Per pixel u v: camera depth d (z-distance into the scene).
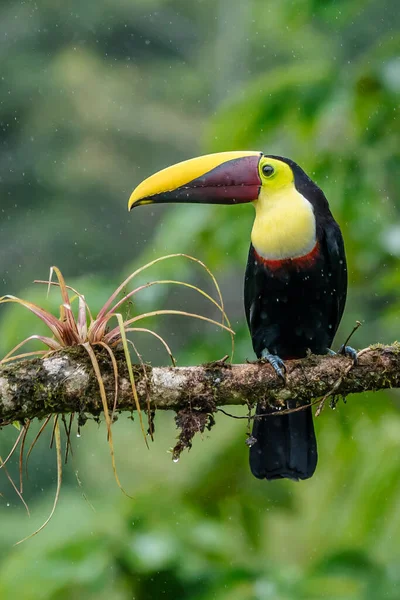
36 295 11.53
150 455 16.80
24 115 31.83
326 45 20.95
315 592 9.59
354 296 13.52
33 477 21.98
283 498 11.46
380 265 11.85
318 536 11.59
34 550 9.66
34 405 7.02
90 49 34.00
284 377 7.45
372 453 11.26
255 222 9.42
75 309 11.22
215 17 34.66
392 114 11.98
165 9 34.91
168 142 32.38
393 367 7.54
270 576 9.70
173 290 26.00
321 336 9.70
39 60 32.81
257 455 9.02
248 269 9.72
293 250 9.13
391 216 11.95
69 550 9.52
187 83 33.81
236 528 11.32
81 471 19.12
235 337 11.74
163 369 7.25
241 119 12.27
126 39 34.50
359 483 11.20
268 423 8.98
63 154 31.50
